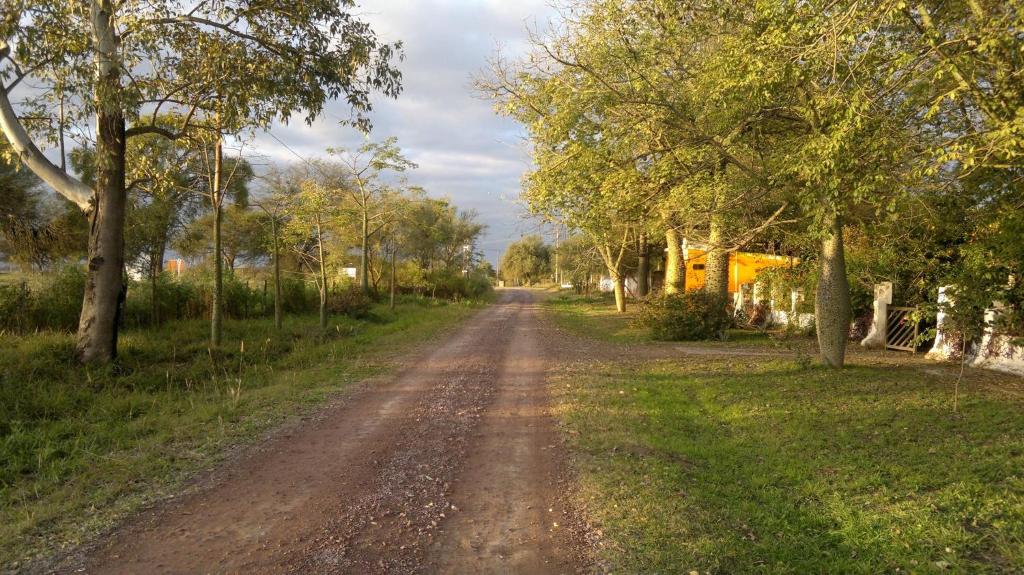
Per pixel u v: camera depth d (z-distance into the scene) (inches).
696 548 152.3
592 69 407.8
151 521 168.4
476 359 504.4
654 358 517.7
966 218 369.4
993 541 152.4
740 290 879.7
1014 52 234.5
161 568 140.4
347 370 430.0
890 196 284.5
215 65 386.0
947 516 167.8
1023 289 315.3
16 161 389.1
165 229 547.8
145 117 456.8
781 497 189.0
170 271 780.6
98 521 167.6
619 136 408.2
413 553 150.1
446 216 1453.0
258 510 177.5
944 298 463.5
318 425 280.4
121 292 383.9
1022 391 340.2
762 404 318.3
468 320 954.7
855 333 620.7
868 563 145.2
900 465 213.3
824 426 270.8
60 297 487.2
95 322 370.6
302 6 388.5
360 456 232.8
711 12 382.3
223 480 203.8
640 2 389.4
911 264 488.1
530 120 498.6
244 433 262.4
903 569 143.2
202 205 729.6
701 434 268.5
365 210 930.1
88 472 206.8
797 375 398.9
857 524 166.6
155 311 542.9
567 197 457.4
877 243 523.5
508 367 462.3
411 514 175.6
